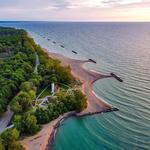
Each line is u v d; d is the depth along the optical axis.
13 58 143.62
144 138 73.75
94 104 97.44
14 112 83.06
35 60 153.00
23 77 110.56
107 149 69.25
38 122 80.38
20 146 65.12
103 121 85.12
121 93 110.44
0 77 107.56
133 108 94.19
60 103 88.69
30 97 88.94
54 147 70.00
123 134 76.56
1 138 65.00
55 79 111.06
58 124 81.56
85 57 191.38
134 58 181.25
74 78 124.19
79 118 87.00
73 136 75.94
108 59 182.00
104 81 128.88
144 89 113.62
